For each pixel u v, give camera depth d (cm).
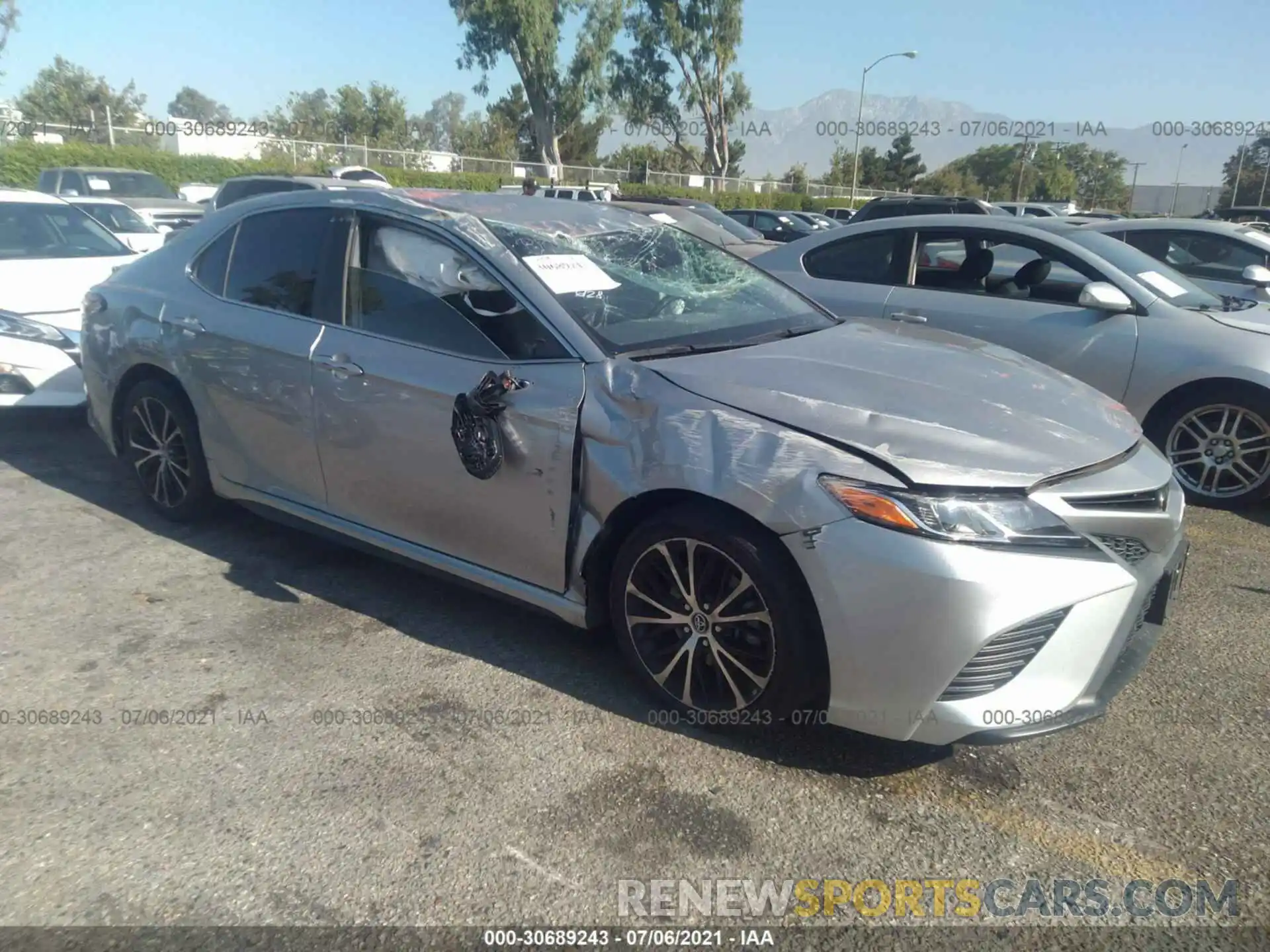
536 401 323
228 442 428
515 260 349
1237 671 353
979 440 282
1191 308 554
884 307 620
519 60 4159
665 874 247
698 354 338
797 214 2628
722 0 4662
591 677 343
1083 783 286
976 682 262
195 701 323
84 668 343
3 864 247
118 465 584
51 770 286
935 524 260
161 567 433
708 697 305
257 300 418
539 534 329
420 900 238
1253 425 520
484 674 344
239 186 1323
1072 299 573
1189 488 542
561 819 267
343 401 372
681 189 3925
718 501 289
